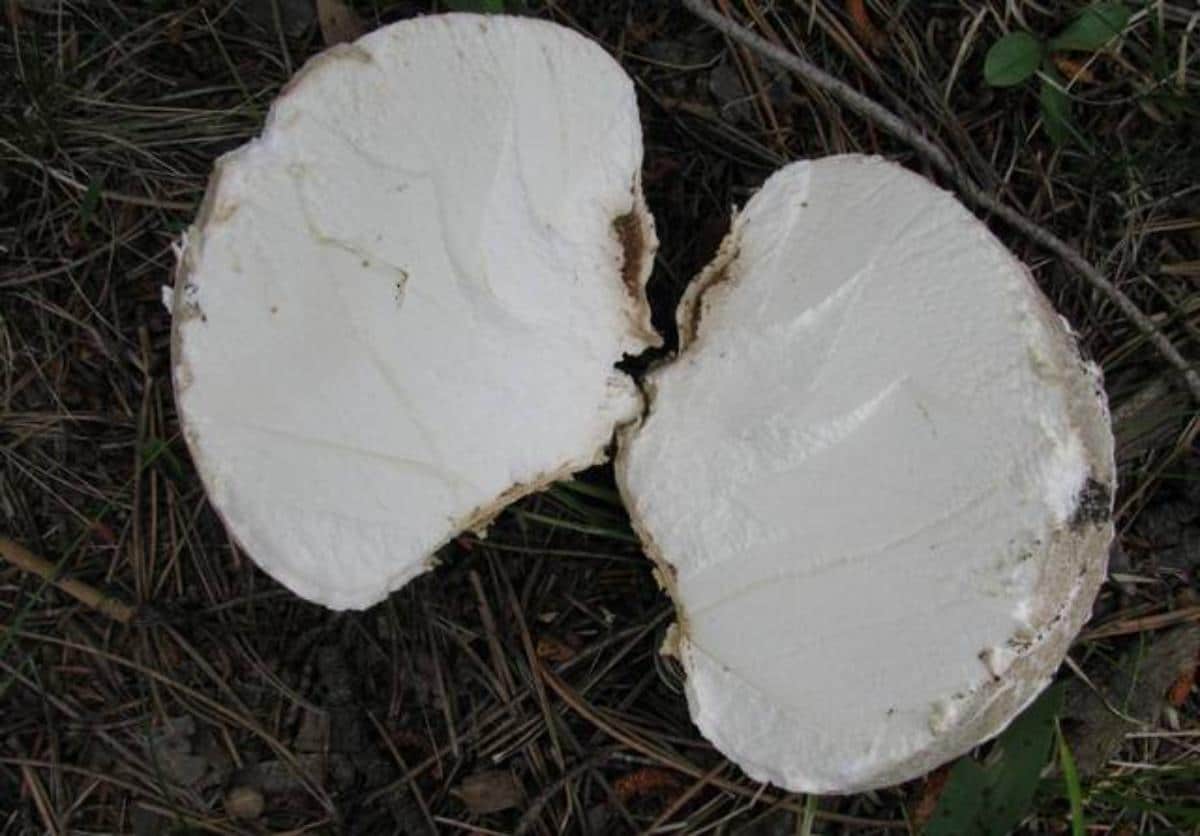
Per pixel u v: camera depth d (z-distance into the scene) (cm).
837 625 48
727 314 51
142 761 56
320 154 48
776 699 49
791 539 49
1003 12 58
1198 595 57
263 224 48
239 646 56
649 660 56
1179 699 56
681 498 50
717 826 56
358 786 56
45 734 56
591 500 56
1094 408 49
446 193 48
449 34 49
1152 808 53
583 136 50
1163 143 57
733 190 57
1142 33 57
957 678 47
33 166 57
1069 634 49
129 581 57
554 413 50
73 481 57
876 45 58
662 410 51
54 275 57
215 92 58
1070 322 57
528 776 56
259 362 47
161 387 57
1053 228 58
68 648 56
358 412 48
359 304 48
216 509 48
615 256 50
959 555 48
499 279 49
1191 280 58
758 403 50
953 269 49
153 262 57
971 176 58
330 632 56
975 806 53
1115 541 57
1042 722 52
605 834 56
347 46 48
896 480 48
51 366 57
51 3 57
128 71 58
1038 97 58
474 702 56
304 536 48
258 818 56
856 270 50
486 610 56
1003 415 48
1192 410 57
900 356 49
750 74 58
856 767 48
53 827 56
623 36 58
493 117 49
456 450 49
